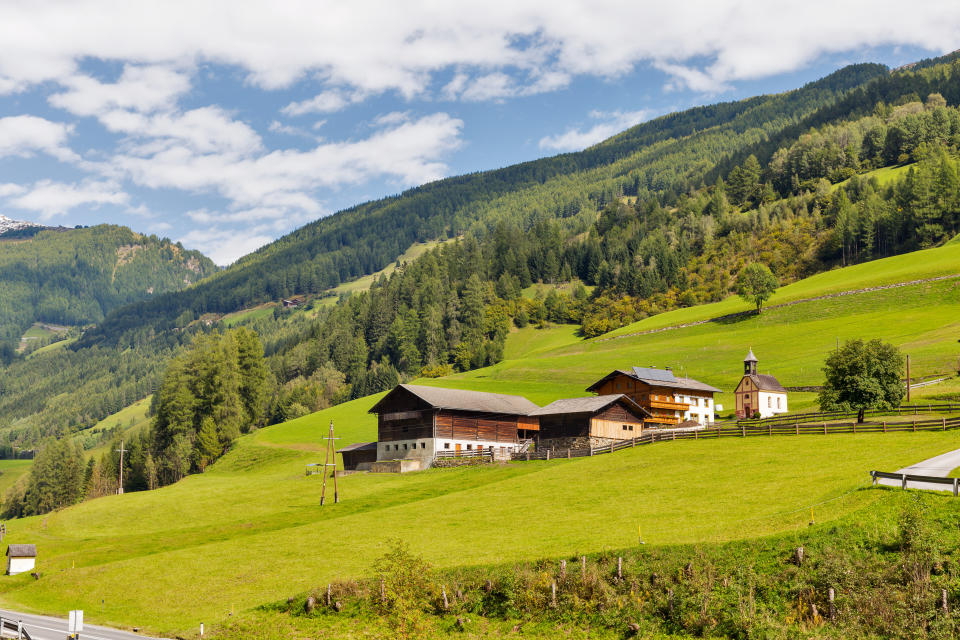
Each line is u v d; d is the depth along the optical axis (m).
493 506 72.88
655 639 43.47
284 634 50.03
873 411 100.12
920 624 39.41
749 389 133.62
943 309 184.38
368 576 55.44
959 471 55.91
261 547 68.19
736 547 48.41
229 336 194.50
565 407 116.31
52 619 57.25
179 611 56.31
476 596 50.19
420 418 113.81
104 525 90.06
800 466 70.19
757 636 41.31
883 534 46.06
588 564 50.06
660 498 66.69
